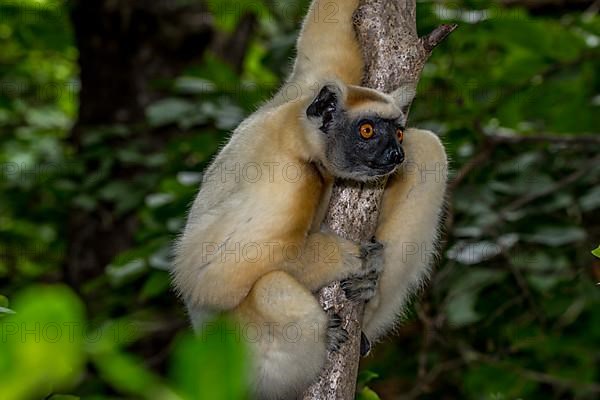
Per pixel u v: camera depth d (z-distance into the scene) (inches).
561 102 385.4
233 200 218.4
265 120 226.7
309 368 212.8
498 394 336.8
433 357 395.2
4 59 610.5
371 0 220.2
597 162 335.9
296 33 403.2
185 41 456.1
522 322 354.3
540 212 325.4
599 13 413.4
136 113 453.4
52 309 73.0
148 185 375.9
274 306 211.0
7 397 75.2
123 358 77.7
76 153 439.5
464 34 362.3
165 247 308.2
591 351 382.0
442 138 344.5
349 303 214.5
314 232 225.3
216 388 72.2
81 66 469.1
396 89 220.8
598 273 346.3
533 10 406.9
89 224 450.3
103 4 450.9
